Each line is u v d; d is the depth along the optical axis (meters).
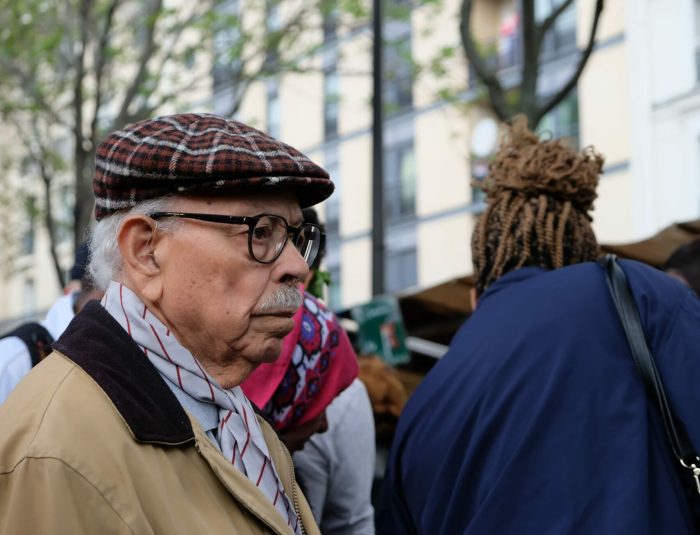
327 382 2.30
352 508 2.56
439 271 18.12
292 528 1.62
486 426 1.97
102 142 1.55
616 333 1.98
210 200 1.49
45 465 1.28
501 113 6.43
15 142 14.30
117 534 1.29
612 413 1.89
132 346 1.46
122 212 1.53
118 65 12.15
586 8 15.46
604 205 15.00
